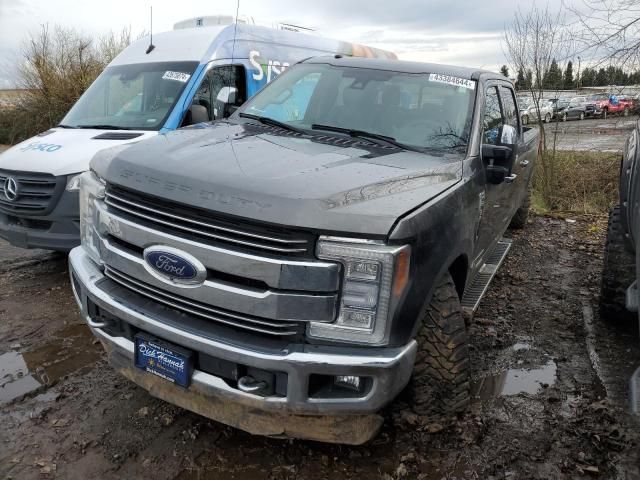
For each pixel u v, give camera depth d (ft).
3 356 12.84
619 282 14.83
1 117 68.64
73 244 17.02
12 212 17.25
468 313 12.62
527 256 22.53
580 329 15.48
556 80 36.27
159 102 21.39
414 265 8.45
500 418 10.99
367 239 8.09
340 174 9.37
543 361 13.57
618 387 12.32
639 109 32.35
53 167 16.69
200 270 8.43
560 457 9.88
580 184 35.99
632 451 9.95
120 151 10.67
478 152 12.50
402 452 9.87
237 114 14.47
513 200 18.54
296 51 26.53
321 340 8.25
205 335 8.46
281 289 8.05
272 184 8.48
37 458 9.39
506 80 17.21
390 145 12.32
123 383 11.83
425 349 9.90
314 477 9.21
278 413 8.96
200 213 8.44
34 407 10.85
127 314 9.16
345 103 13.62
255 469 9.35
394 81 13.89
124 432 10.17
